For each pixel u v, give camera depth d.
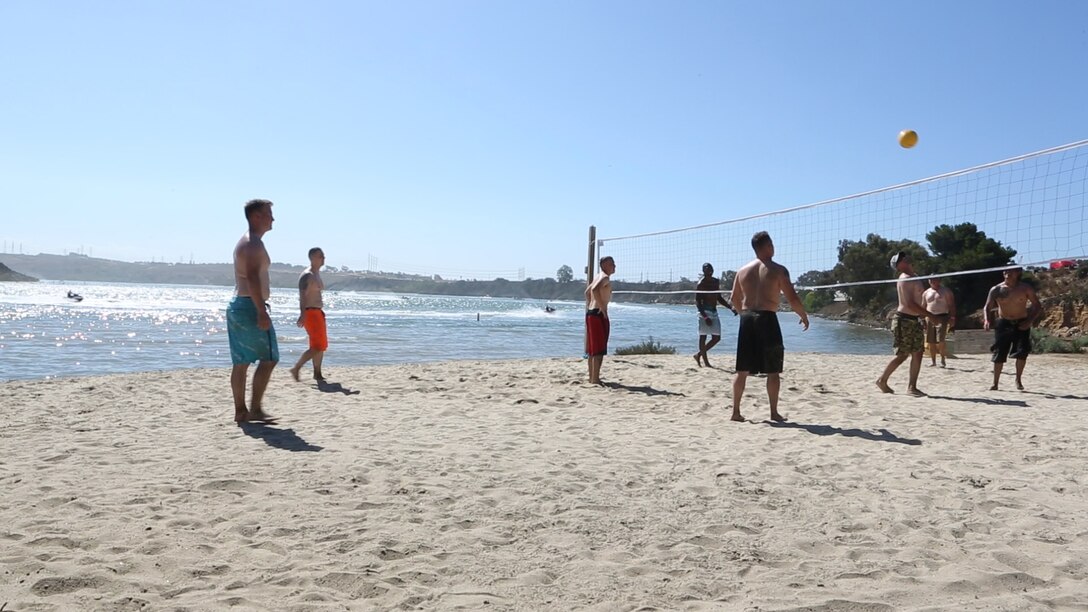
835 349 22.23
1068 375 10.86
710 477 4.27
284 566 2.77
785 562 2.97
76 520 3.23
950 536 3.31
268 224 5.80
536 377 9.20
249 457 4.52
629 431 5.80
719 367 10.77
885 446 5.29
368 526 3.24
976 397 8.20
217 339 20.56
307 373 9.65
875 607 2.54
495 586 2.64
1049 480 4.32
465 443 5.13
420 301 105.88
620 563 2.90
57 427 5.57
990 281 34.62
